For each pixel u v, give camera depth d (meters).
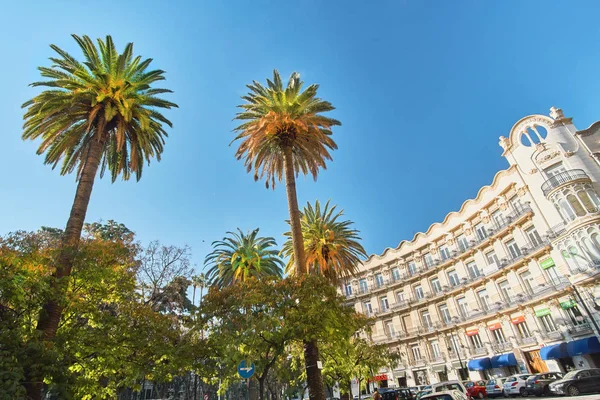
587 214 26.66
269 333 12.23
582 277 26.38
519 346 31.81
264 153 22.62
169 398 46.00
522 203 33.28
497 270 35.09
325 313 12.92
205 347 14.31
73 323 13.70
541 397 21.53
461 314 39.06
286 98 20.70
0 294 10.03
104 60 18.52
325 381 22.75
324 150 21.75
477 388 26.62
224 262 36.75
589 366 25.77
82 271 12.91
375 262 50.94
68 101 16.44
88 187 16.19
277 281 14.36
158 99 19.67
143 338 13.36
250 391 31.00
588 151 29.55
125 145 20.27
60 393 9.70
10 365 8.91
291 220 19.03
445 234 42.97
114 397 15.30
